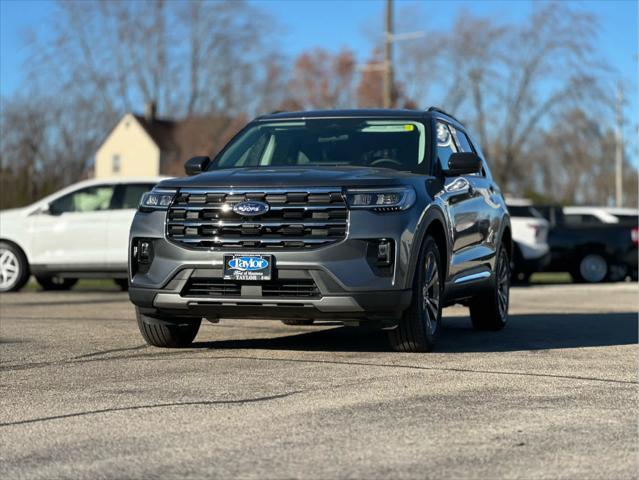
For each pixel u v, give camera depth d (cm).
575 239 2283
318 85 5772
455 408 553
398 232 720
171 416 530
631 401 577
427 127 877
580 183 6456
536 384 633
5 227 1652
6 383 635
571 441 477
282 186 725
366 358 750
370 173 755
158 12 5859
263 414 535
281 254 714
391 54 3400
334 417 527
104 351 786
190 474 416
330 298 712
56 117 5031
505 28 5338
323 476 413
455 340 900
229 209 727
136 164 7019
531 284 2159
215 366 705
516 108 5356
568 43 5222
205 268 728
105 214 1627
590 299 1540
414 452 453
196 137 5966
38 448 461
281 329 959
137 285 752
